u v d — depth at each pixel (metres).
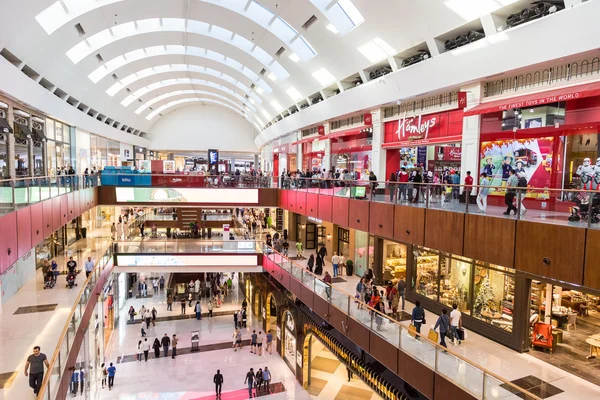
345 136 23.17
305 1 16.11
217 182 24.25
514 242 8.35
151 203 23.78
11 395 8.23
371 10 14.34
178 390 16.42
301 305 17.22
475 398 7.82
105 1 18.00
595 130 9.88
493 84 12.70
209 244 22.83
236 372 18.23
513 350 10.08
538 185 11.41
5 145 16.75
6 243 9.81
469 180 11.74
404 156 18.58
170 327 23.48
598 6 8.53
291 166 33.28
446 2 11.98
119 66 26.67
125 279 27.58
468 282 11.94
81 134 28.23
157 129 48.59
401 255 17.09
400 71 15.44
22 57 17.06
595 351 9.63
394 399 10.61
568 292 12.67
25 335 11.45
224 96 41.69
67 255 21.34
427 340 9.34
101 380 16.81
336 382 17.30
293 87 26.25
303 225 25.00
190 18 20.92
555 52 9.80
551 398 7.62
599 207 6.80
